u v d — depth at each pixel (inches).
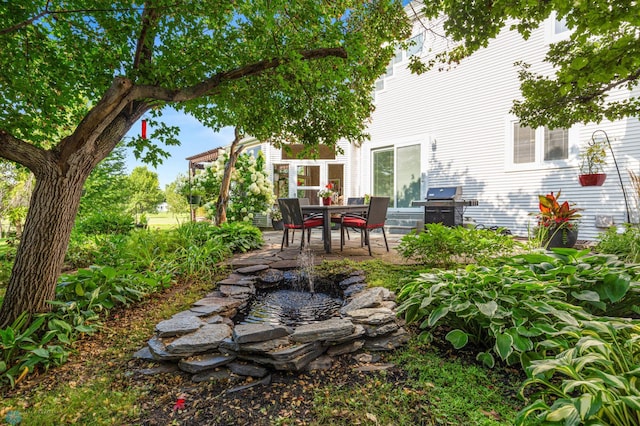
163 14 92.0
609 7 97.7
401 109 318.3
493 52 258.1
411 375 68.5
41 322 77.0
